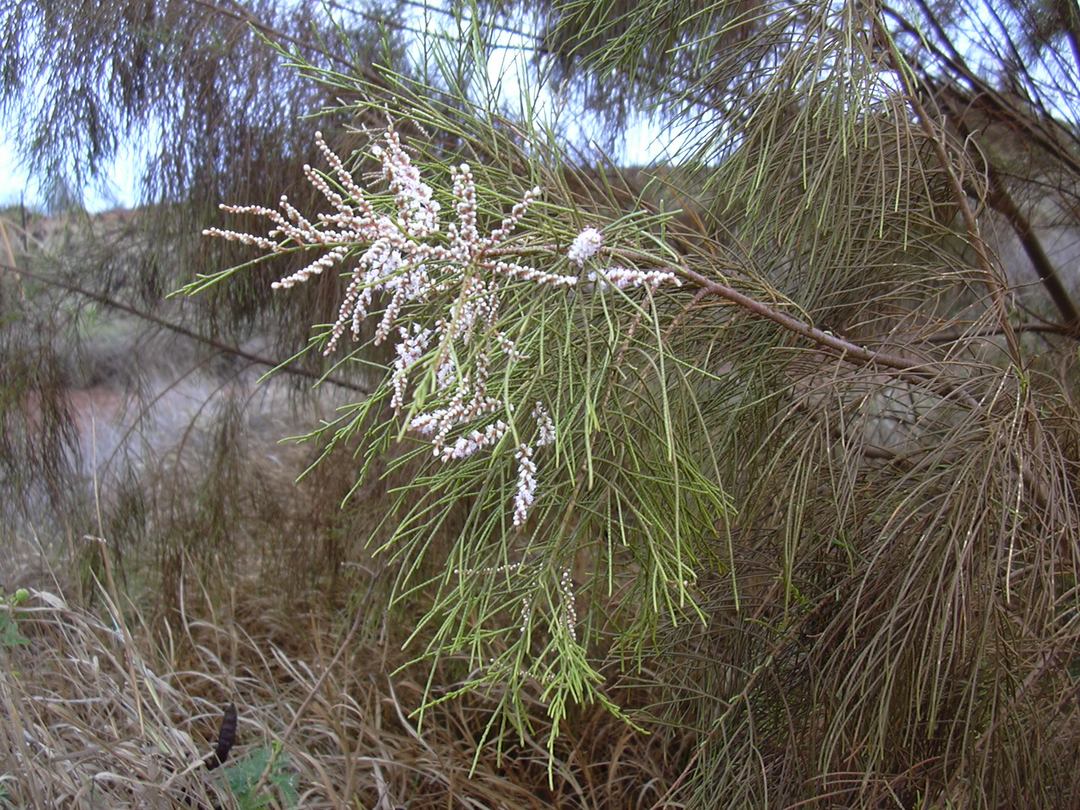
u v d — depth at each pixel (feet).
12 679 1.64
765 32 1.42
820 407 1.31
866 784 1.34
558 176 1.15
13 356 2.42
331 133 2.07
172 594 2.51
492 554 1.14
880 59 1.29
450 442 1.14
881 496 1.44
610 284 0.97
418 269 0.94
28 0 2.02
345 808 1.60
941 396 1.36
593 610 1.12
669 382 1.27
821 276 1.38
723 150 1.47
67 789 1.48
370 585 2.34
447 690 2.18
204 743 1.85
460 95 1.20
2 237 2.48
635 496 1.14
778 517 1.48
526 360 1.06
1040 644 1.29
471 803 1.78
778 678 1.53
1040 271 1.92
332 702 2.03
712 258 1.26
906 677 1.32
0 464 2.40
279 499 2.71
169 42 2.01
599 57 1.85
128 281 2.54
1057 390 1.53
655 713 1.96
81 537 2.48
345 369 2.46
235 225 2.16
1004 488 1.19
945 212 1.67
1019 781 1.32
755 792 1.54
